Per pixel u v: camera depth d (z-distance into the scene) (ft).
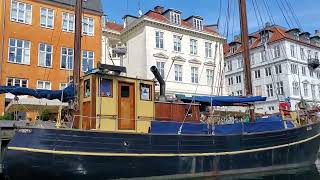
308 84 184.85
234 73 206.59
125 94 51.75
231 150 56.24
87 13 111.04
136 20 135.23
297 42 185.68
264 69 188.55
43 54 101.76
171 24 135.85
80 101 51.42
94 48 110.42
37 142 42.34
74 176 43.83
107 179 45.73
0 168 47.32
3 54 94.43
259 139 59.67
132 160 47.34
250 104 65.92
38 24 102.12
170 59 134.00
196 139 52.90
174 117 55.47
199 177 52.47
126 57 138.62
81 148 44.32
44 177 42.55
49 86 101.19
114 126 49.67
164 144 49.96
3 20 95.61
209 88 142.92
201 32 144.05
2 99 88.94
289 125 65.98
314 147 69.15
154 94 54.24
